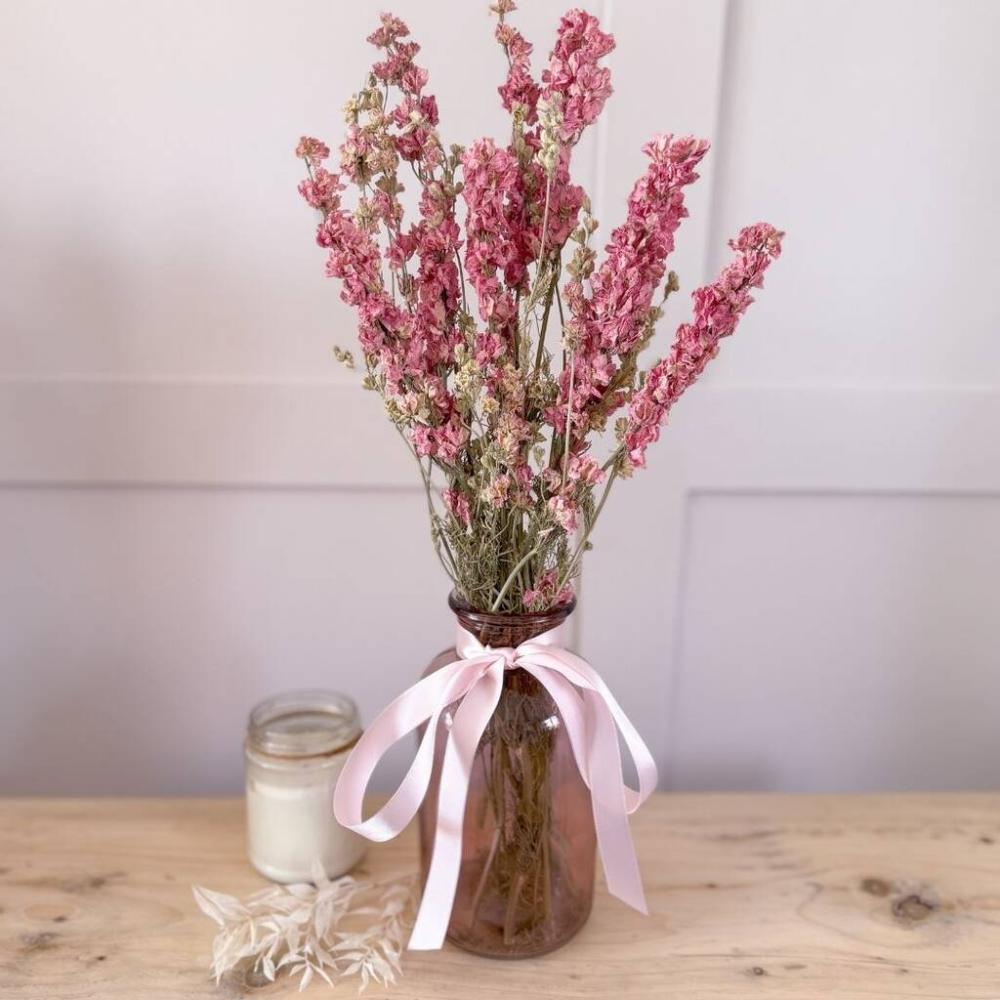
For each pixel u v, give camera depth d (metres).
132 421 0.80
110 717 0.86
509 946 0.67
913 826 0.78
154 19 0.74
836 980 0.65
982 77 0.77
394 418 0.60
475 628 0.65
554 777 0.65
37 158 0.76
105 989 0.64
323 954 0.66
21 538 0.82
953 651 0.88
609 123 0.76
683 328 0.57
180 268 0.78
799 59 0.77
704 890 0.72
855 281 0.80
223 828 0.78
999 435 0.83
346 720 0.74
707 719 0.88
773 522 0.85
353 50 0.75
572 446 0.62
